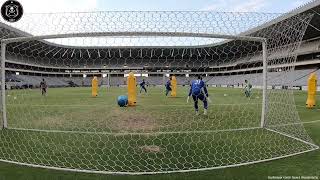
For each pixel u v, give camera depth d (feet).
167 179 14.49
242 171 15.57
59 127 29.58
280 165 16.55
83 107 51.67
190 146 20.75
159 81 146.72
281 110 34.83
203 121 33.42
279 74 33.17
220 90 111.86
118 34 20.25
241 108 48.96
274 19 23.12
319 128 28.86
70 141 22.39
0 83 27.55
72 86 165.68
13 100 69.82
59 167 16.21
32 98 76.54
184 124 31.27
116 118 36.52
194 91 39.24
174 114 40.57
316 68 149.59
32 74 144.66
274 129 26.27
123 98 52.90
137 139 23.11
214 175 14.99
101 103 60.39
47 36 21.67
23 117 37.99
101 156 18.39
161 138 23.40
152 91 116.98
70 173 15.35
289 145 20.92
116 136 24.29
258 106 52.49
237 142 21.80
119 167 16.30
